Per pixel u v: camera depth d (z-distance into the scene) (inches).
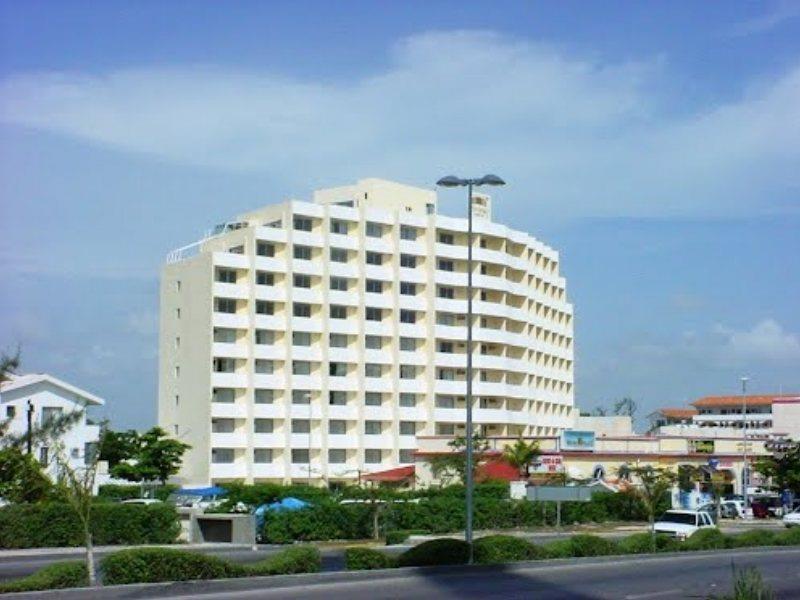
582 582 1235.2
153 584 1028.5
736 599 855.7
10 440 1174.3
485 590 1110.4
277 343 4168.3
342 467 4281.5
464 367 4537.4
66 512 1895.9
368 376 4355.3
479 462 3408.0
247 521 2071.9
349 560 1264.8
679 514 2052.2
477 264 4589.1
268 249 4178.2
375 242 4377.5
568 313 5374.0
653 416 7224.4
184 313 4143.7
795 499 3540.8
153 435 3843.5
